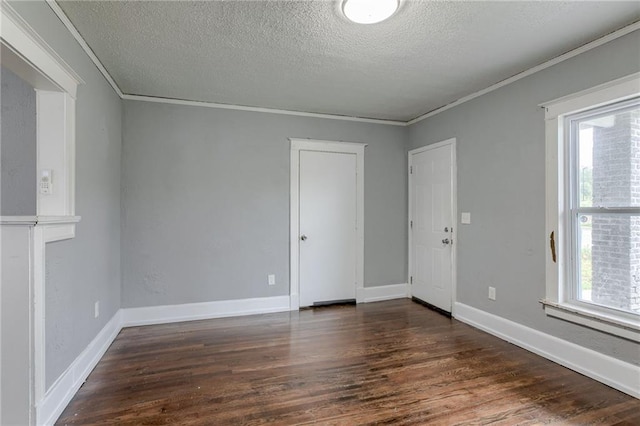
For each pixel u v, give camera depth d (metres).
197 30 2.24
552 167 2.66
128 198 3.46
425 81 3.12
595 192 2.47
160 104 3.55
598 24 2.17
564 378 2.37
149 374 2.41
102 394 2.15
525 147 2.89
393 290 4.53
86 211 2.43
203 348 2.87
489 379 2.35
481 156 3.36
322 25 2.18
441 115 3.92
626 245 2.31
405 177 4.58
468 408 2.01
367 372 2.45
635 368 2.14
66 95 2.06
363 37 2.33
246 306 3.85
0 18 1.44
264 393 2.17
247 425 1.85
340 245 4.27
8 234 1.66
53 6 1.92
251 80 3.10
